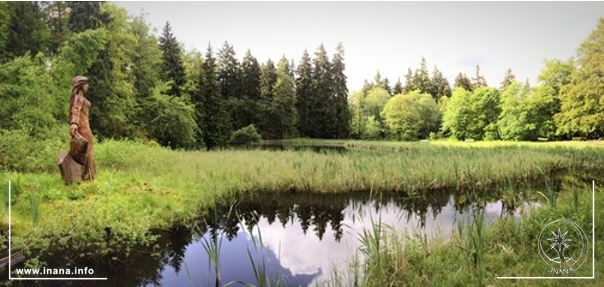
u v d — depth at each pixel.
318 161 14.48
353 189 12.12
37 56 17.70
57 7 26.11
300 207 10.42
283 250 6.87
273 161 14.65
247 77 60.66
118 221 6.99
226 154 18.14
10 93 14.21
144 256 6.35
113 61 26.09
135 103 28.55
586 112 34.59
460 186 12.76
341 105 63.72
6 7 20.44
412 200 11.14
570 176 15.41
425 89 76.25
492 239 5.89
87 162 9.45
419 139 60.53
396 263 4.95
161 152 17.70
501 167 14.48
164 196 9.20
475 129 52.06
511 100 44.50
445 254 5.39
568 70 39.53
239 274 5.73
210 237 7.62
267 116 57.44
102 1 26.22
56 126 15.08
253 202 10.81
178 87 35.28
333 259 6.31
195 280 5.52
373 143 49.09
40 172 10.78
